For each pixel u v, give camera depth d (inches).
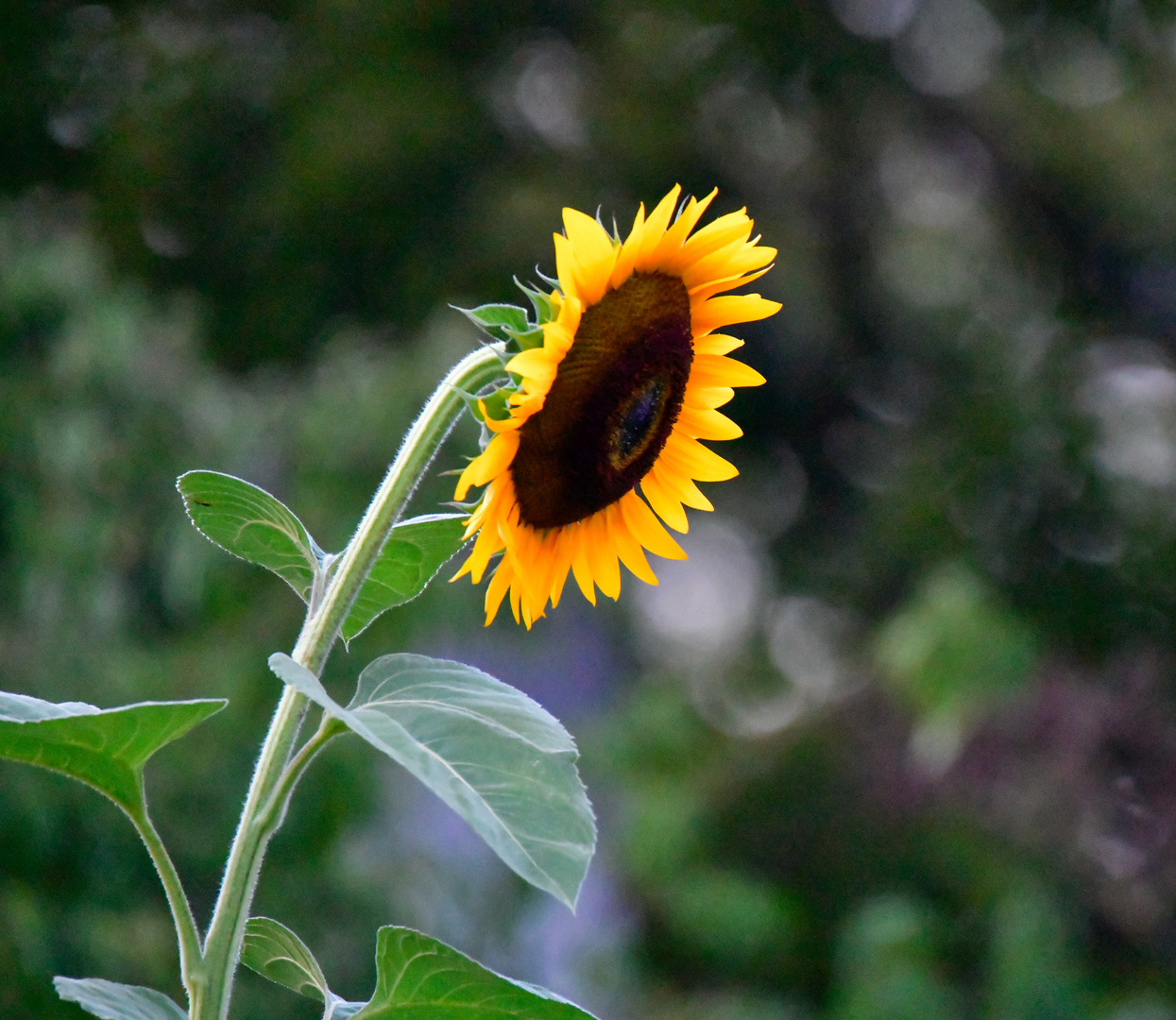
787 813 419.5
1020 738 378.0
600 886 433.4
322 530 282.0
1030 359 652.7
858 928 351.3
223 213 628.7
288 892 266.2
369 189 610.9
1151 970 355.9
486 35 658.8
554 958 391.9
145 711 58.1
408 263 610.2
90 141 632.4
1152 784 370.3
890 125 708.7
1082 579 581.0
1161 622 566.6
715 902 396.2
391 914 285.0
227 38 655.8
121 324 270.5
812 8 677.9
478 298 599.5
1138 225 664.4
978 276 693.3
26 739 59.2
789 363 690.8
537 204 610.5
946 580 346.6
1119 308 670.5
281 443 299.0
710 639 757.3
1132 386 656.4
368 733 54.0
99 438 260.8
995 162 697.6
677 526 80.4
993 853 373.7
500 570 72.8
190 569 260.8
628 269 72.5
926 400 687.1
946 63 706.8
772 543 729.0
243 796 264.4
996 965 328.2
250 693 276.8
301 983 77.0
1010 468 609.6
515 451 67.6
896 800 400.2
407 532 73.3
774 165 707.4
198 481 70.1
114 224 609.3
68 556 253.4
